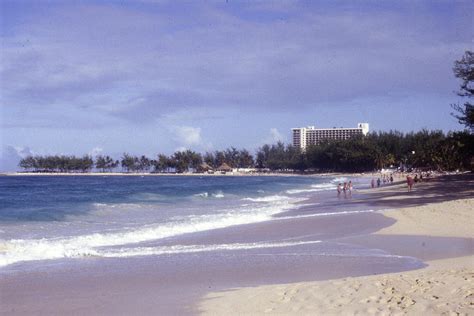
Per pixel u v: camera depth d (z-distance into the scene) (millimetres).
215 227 25000
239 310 9320
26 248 17469
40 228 24469
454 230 21516
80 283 12555
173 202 45625
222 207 39781
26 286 12258
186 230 23719
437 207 30375
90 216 30906
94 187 84938
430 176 88562
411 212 28938
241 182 113812
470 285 9492
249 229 24031
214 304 9977
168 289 11766
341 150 180625
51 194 60125
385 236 20609
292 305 9289
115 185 95062
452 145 111125
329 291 10008
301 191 68938
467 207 29219
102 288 12000
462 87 64688
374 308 8625
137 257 16297
